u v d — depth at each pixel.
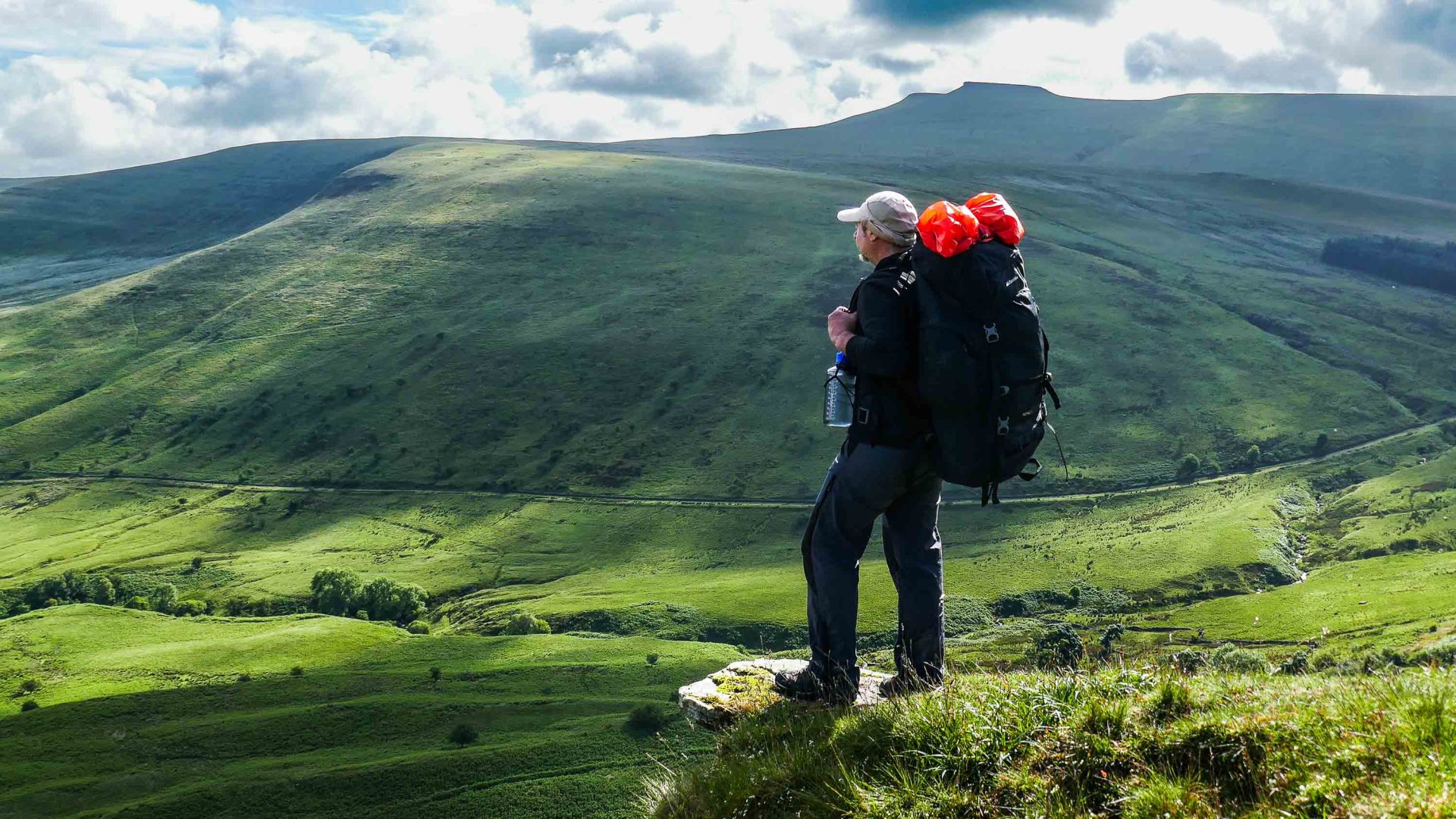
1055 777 4.03
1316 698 3.86
